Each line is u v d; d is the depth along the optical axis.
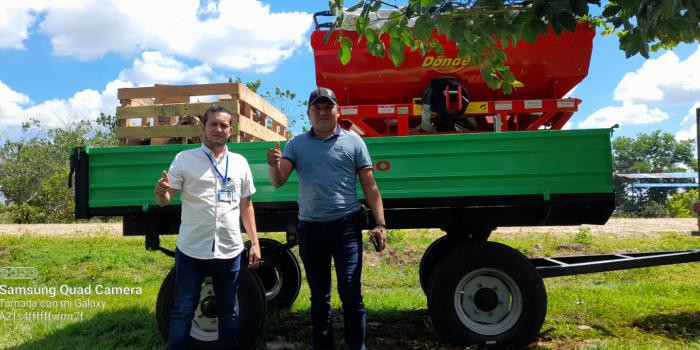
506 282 4.50
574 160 4.39
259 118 6.19
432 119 6.45
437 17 4.14
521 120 6.59
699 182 10.04
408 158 4.48
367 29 4.70
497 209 4.86
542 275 4.94
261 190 4.61
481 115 6.34
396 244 11.25
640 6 3.64
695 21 3.71
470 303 4.52
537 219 4.81
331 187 3.72
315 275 3.81
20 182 32.38
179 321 3.50
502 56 4.90
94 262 10.34
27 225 18.05
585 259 5.64
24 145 33.78
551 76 6.18
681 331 5.14
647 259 5.18
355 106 6.22
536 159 4.41
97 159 4.70
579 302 6.43
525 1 4.07
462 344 4.41
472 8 4.16
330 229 3.72
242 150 4.63
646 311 5.96
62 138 35.56
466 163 4.45
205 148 3.71
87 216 4.68
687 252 5.33
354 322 3.71
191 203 3.61
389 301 6.74
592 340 4.82
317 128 3.79
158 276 9.66
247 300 4.34
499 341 4.39
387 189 4.48
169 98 5.75
